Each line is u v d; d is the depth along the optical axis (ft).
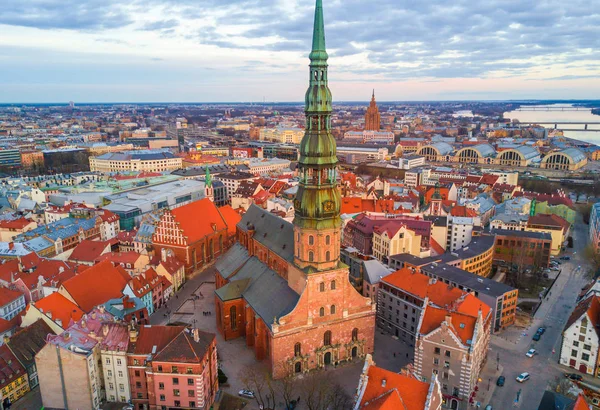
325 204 349.20
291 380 350.02
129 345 324.39
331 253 361.51
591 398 345.31
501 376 366.02
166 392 315.78
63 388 317.83
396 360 388.78
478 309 373.81
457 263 533.96
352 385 350.84
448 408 337.72
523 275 589.32
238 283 432.66
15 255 558.56
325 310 368.07
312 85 333.42
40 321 376.07
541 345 419.95
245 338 425.28
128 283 449.06
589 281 575.79
